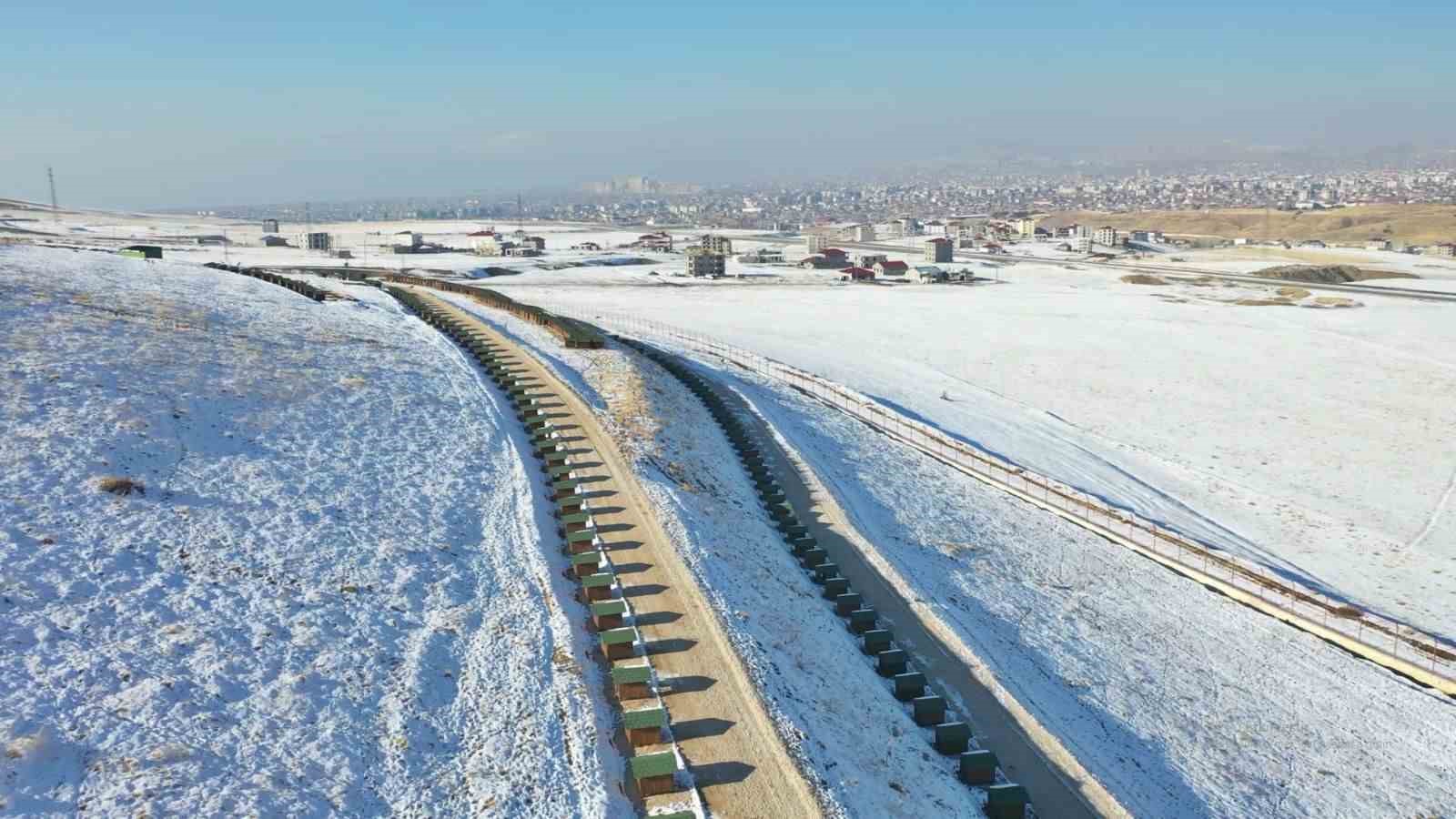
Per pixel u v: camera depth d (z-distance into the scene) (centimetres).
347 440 3738
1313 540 5103
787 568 3462
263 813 1770
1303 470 6225
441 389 4694
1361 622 3838
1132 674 3170
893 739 2419
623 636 2506
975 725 2602
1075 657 3216
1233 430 7100
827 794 2031
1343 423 7250
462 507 3334
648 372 6034
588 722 2200
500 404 4688
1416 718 3103
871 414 6819
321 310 6431
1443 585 4547
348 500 3195
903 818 2056
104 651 2152
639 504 3562
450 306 7950
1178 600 3956
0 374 3628
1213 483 5950
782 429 5488
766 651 2638
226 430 3566
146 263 7669
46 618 2219
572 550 3144
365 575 2722
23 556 2433
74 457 3031
